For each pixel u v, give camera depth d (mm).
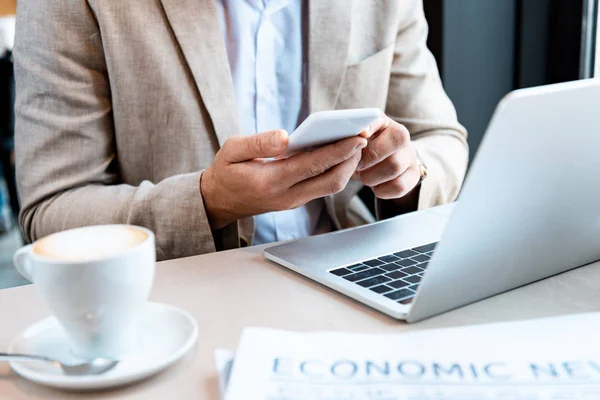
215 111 985
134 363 476
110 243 479
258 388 416
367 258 679
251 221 1009
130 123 997
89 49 973
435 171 982
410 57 1190
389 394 408
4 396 448
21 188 964
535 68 1662
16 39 984
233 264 698
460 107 1634
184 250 839
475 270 537
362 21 1112
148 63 970
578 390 407
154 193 847
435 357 451
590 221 592
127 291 465
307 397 407
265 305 586
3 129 2852
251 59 1083
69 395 447
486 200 485
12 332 551
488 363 441
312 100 1076
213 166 796
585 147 512
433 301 534
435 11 1570
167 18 972
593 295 581
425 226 793
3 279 2529
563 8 1607
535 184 503
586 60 1607
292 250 712
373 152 790
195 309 582
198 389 450
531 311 552
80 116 976
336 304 584
